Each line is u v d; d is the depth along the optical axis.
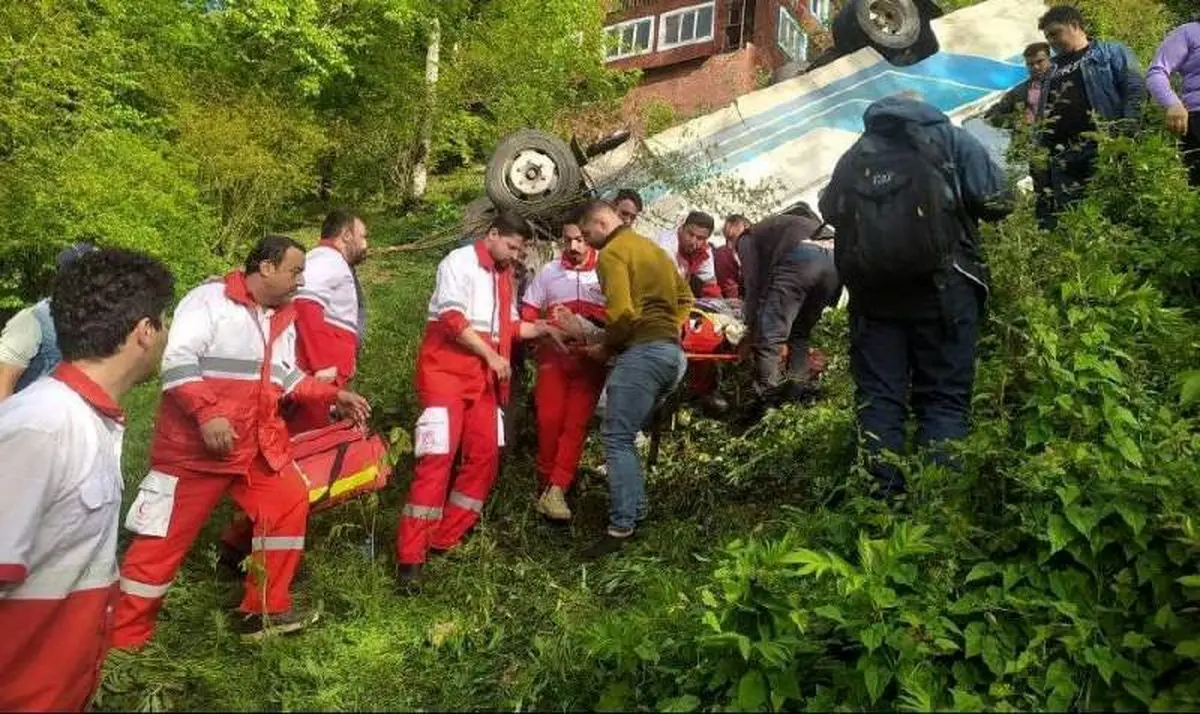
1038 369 3.82
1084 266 4.41
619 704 3.26
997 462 3.60
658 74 23.73
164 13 14.34
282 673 3.70
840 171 4.20
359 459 4.35
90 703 3.28
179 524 3.80
